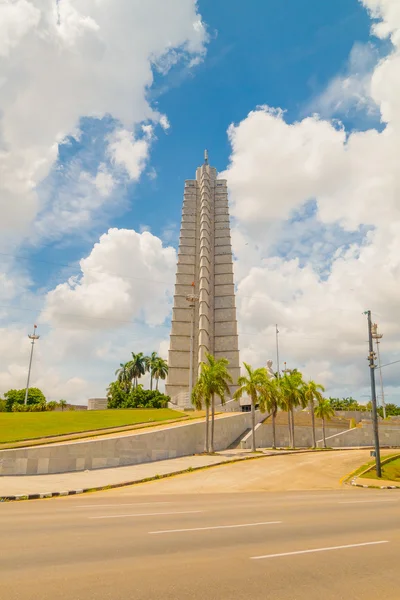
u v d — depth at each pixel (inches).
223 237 5113.2
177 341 4579.2
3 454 1364.4
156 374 4810.5
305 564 363.3
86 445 1536.7
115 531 479.5
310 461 1852.9
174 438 1883.6
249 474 1487.5
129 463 1660.9
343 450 2423.7
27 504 778.8
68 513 629.3
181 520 570.3
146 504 772.6
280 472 1553.9
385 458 1927.9
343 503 847.1
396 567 362.6
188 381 4451.3
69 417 2252.7
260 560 370.9
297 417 3171.8
